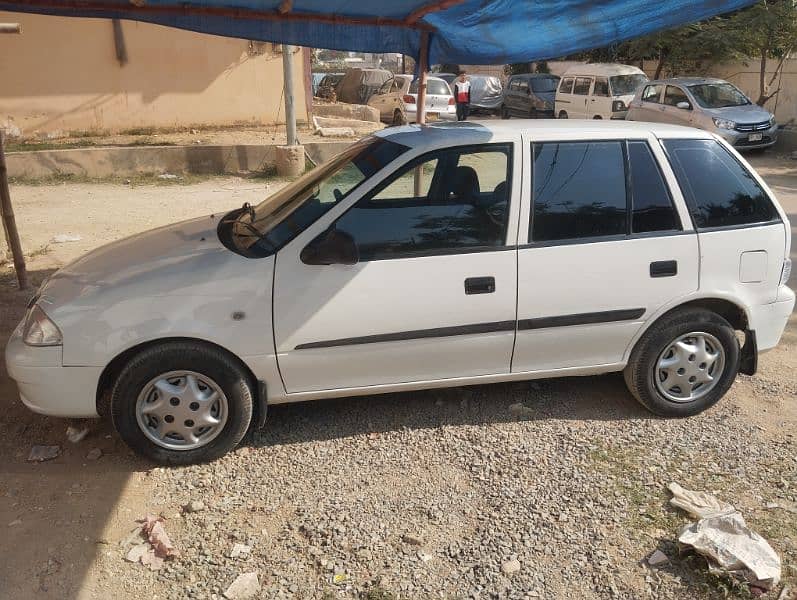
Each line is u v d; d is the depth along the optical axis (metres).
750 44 19.08
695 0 5.12
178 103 16.83
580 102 20.22
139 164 13.23
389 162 3.89
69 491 3.57
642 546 3.19
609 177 4.03
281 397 3.83
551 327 3.99
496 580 2.99
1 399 4.49
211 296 3.61
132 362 3.57
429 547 3.20
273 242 3.82
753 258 4.18
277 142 15.49
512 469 3.78
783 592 2.90
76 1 4.93
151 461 3.78
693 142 4.19
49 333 3.54
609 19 5.28
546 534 3.27
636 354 4.18
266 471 3.76
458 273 3.82
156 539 3.19
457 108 20.81
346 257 3.60
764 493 3.57
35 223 9.41
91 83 15.78
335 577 3.01
